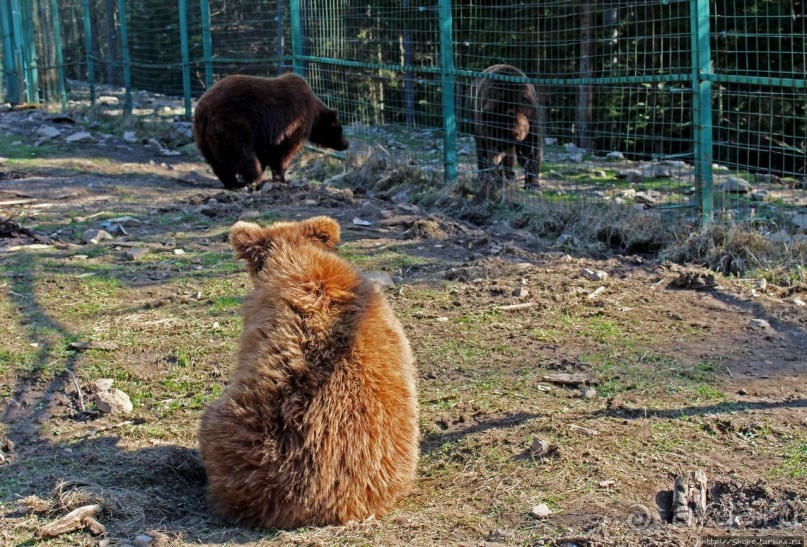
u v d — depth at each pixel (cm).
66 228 941
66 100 2081
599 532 350
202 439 386
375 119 1568
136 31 2191
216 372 560
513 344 595
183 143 1568
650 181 1168
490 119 1067
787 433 443
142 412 511
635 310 656
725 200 928
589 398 504
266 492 363
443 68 1066
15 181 1188
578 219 893
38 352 590
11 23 2120
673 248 786
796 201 1012
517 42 1543
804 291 679
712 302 668
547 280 726
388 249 837
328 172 1270
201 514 391
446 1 1049
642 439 441
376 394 381
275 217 969
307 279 395
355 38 1454
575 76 1557
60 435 481
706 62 783
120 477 422
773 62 1320
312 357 375
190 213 1006
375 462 376
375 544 350
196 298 703
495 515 375
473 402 505
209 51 1661
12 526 376
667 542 338
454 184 1039
